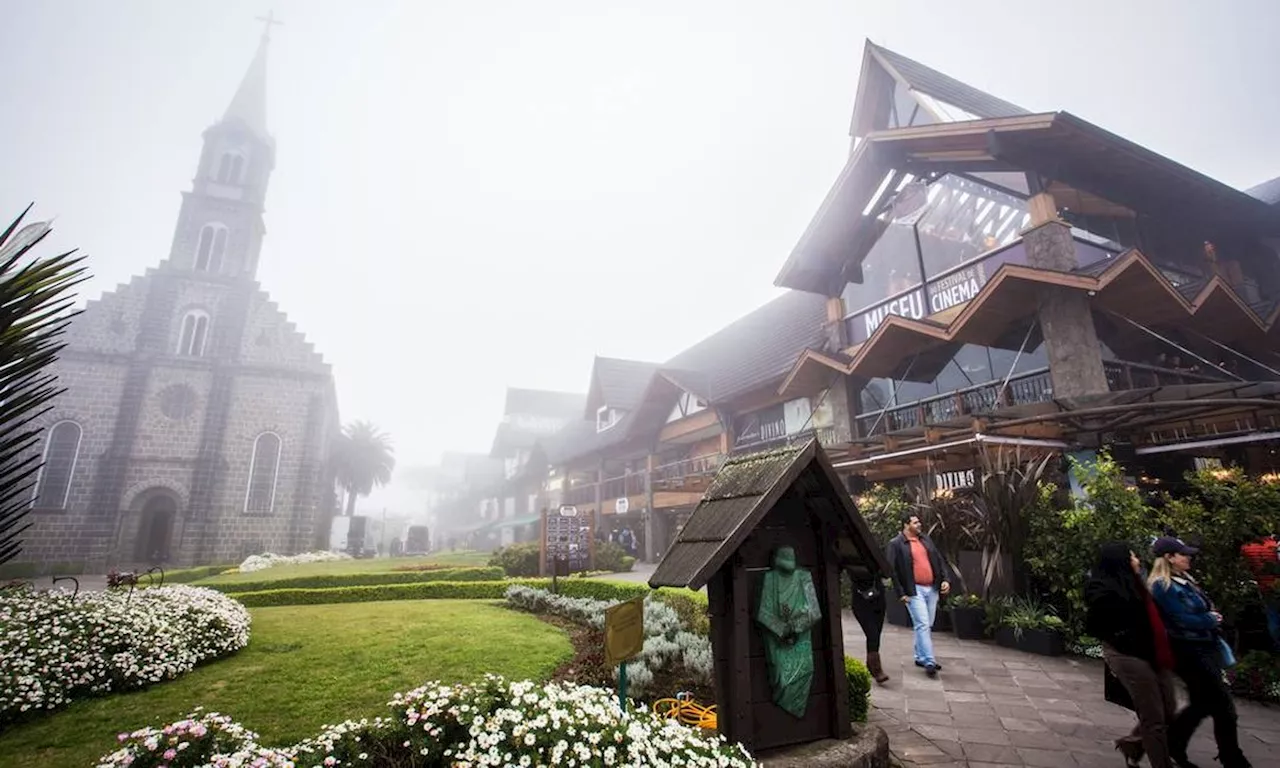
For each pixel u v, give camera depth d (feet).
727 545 12.82
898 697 20.57
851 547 15.49
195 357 108.17
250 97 133.49
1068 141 36.35
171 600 26.27
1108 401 30.30
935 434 33.73
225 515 102.58
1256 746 16.51
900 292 46.26
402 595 50.11
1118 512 25.55
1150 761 13.79
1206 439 31.81
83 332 104.42
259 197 124.98
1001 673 23.12
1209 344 41.37
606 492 101.09
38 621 20.90
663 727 12.67
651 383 78.13
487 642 26.50
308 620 34.30
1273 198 54.39
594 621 29.96
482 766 10.39
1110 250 40.11
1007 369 37.88
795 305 73.72
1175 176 39.32
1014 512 29.04
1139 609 14.35
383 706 18.03
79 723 17.01
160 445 102.53
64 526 94.58
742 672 13.08
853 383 49.26
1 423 5.38
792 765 12.57
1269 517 21.42
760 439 61.05
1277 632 20.97
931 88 46.65
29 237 5.69
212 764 9.79
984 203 41.57
